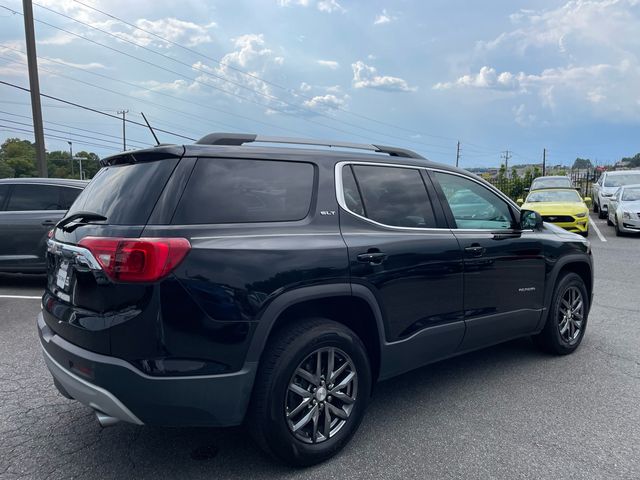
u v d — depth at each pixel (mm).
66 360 2619
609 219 16578
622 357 4727
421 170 3758
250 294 2611
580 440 3172
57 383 2863
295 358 2750
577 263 4906
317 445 2887
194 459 2961
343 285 2961
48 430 3303
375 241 3186
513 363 4594
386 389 4012
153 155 2764
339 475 2799
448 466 2879
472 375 4301
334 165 3256
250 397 2691
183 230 2535
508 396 3857
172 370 2439
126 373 2400
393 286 3240
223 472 2826
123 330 2408
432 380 4199
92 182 3211
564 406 3674
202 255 2520
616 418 3477
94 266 2510
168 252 2432
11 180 7656
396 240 3307
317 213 3045
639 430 3303
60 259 2867
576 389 3984
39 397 3797
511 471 2826
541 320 4496
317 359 2895
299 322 2889
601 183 19875
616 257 10664
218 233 2627
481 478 2760
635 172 19609
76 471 2828
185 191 2627
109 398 2438
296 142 3307
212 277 2521
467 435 3242
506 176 40688
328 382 2938
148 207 2553
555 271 4555
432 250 3494
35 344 5008
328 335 2877
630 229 13617
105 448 3080
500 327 4094
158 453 3029
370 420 3463
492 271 3957
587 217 13656
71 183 7742
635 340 5234
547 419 3465
